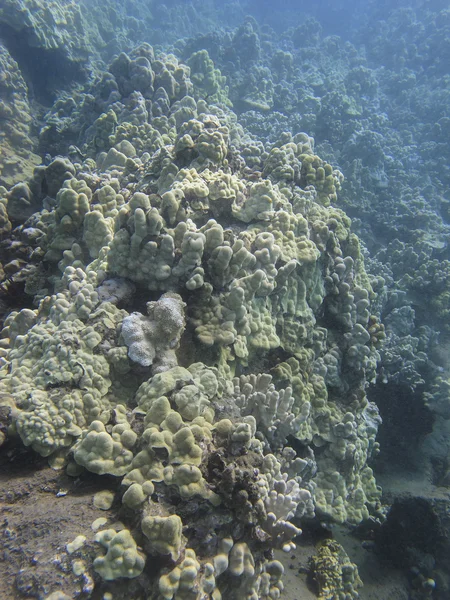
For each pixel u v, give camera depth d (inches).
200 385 42.5
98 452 35.2
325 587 56.8
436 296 143.3
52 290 65.6
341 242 84.1
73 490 35.8
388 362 117.2
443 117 243.8
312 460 63.1
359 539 91.3
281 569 41.9
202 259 50.4
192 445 34.8
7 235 82.7
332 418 68.7
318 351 71.7
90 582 29.1
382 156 188.5
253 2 479.8
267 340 57.4
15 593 28.3
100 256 56.2
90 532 31.7
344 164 185.6
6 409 37.7
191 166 68.2
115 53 264.5
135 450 36.4
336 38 333.4
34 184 95.3
